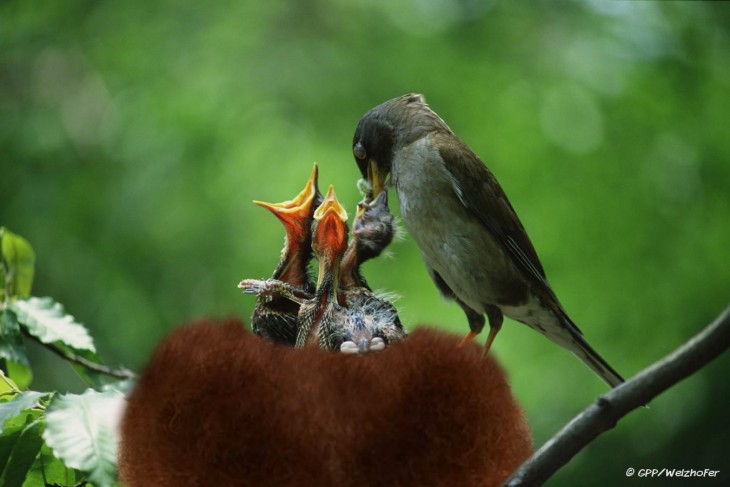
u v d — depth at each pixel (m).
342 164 14.13
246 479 3.49
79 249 13.80
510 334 12.59
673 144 14.70
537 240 13.62
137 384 3.73
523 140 14.59
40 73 16.03
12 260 6.48
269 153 14.33
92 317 13.38
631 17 16.02
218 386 3.56
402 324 4.70
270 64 15.76
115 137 14.91
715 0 15.77
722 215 14.20
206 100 15.09
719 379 12.66
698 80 15.16
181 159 14.33
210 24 16.27
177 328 3.82
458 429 3.60
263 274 13.27
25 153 14.75
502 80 15.75
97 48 16.25
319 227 4.79
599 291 13.36
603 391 12.50
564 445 4.17
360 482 3.51
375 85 15.82
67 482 4.53
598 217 13.88
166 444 3.57
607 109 15.00
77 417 4.02
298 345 4.61
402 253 13.06
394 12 16.81
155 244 13.80
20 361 6.01
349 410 3.55
